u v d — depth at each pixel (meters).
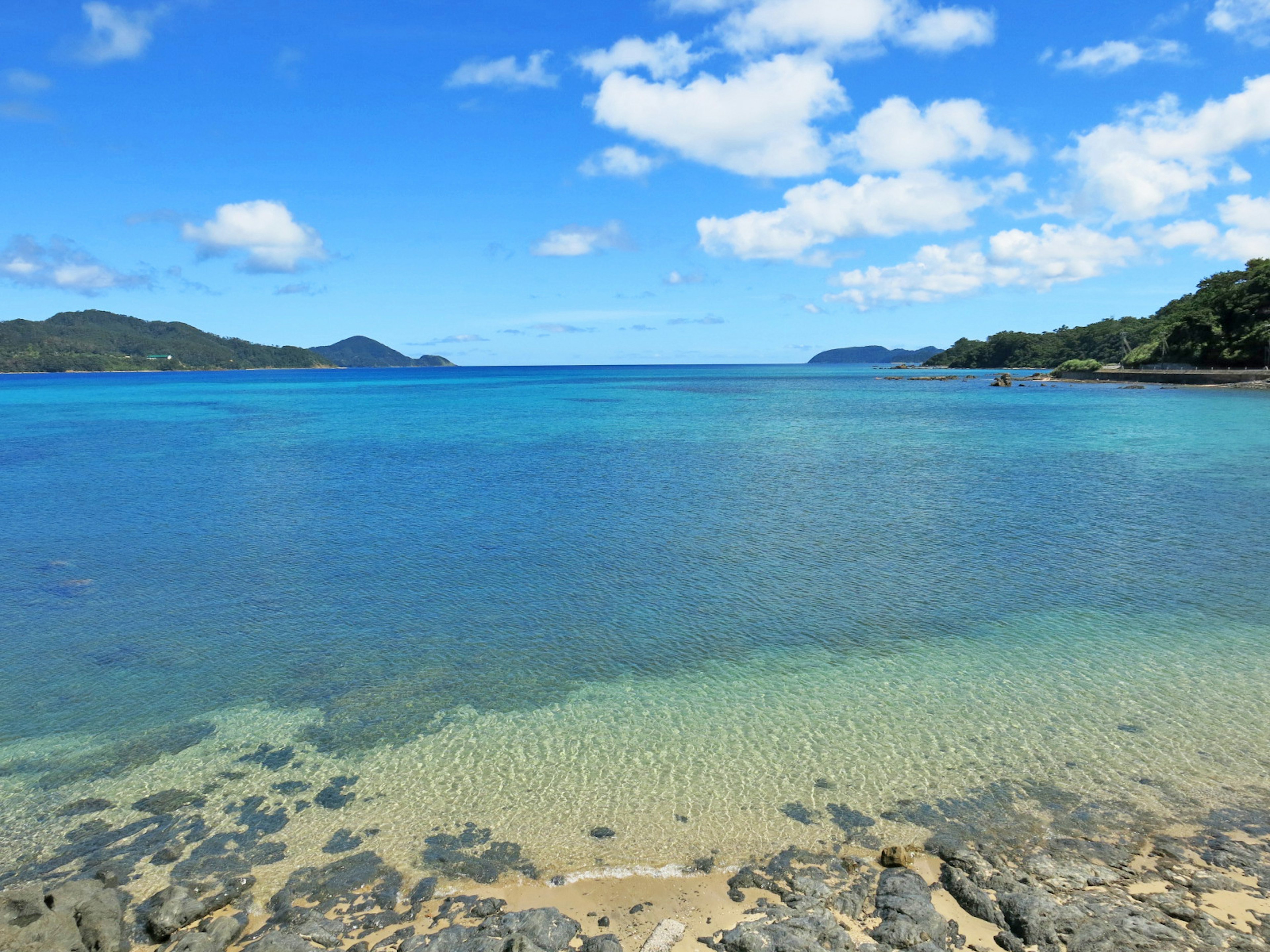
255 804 10.03
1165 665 13.80
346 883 8.55
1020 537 22.91
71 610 17.17
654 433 54.56
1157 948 7.19
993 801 9.80
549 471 36.09
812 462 38.97
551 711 12.39
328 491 31.19
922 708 12.32
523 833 9.35
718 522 25.12
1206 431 51.12
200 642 15.27
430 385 162.25
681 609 16.95
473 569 20.03
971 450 43.38
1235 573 19.25
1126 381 118.06
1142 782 10.16
